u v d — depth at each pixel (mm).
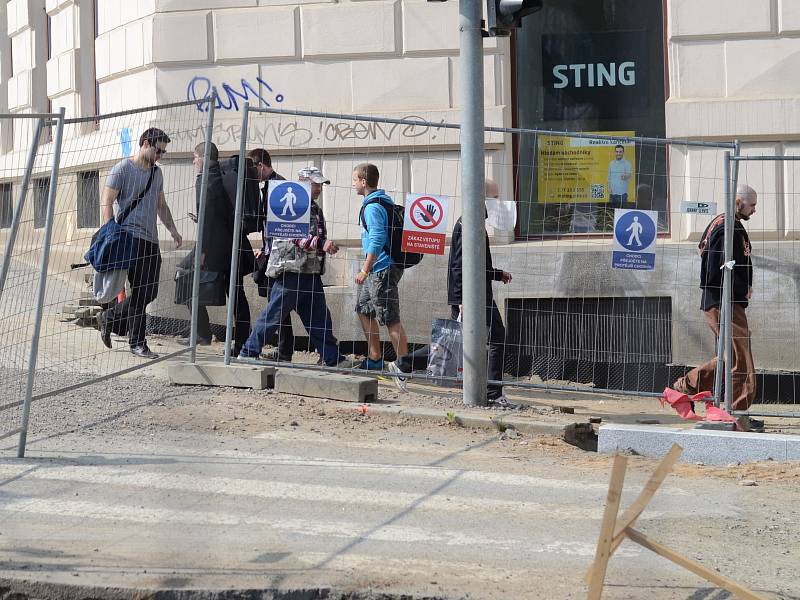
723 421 9430
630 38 12344
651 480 4562
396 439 8508
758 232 11844
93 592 5031
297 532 5988
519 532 6117
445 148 12148
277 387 9789
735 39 11945
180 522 6121
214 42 12609
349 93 12352
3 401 8000
